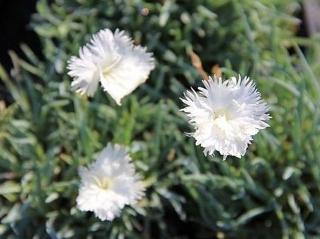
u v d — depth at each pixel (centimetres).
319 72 25
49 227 22
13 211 22
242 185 22
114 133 23
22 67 26
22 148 23
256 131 16
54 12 26
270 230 22
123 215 22
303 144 22
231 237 22
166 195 22
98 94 23
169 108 23
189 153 22
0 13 28
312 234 22
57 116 24
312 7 28
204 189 22
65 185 22
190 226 23
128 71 18
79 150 22
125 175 20
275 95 23
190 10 25
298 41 26
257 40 25
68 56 24
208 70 25
